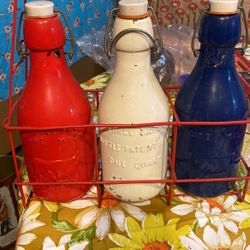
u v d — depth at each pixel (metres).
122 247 0.43
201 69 0.41
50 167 0.43
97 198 0.48
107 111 0.40
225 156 0.43
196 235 0.44
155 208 0.47
